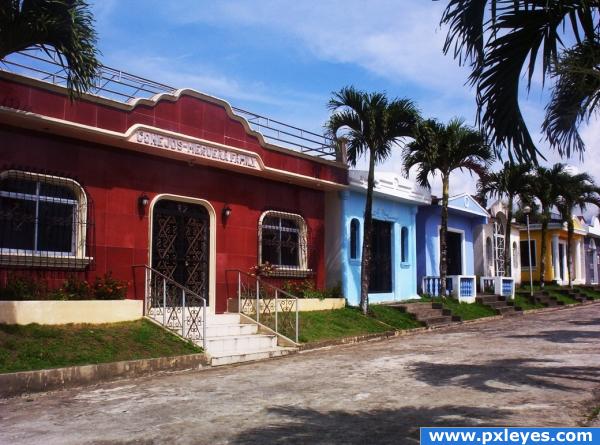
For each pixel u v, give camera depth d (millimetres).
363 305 17516
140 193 13086
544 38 6898
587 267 42875
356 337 14977
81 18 9148
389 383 8992
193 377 9961
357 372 10133
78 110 11602
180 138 13352
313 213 18141
